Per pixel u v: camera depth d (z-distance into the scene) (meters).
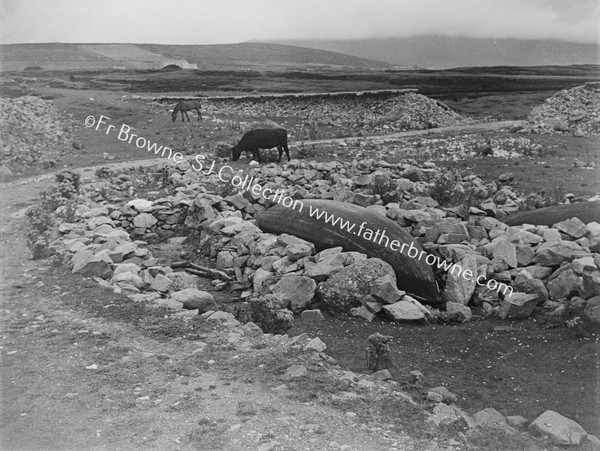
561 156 28.88
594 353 9.72
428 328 11.41
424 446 6.63
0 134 30.58
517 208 19.22
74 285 11.96
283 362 8.62
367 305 11.84
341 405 7.41
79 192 21.12
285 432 6.76
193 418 7.09
